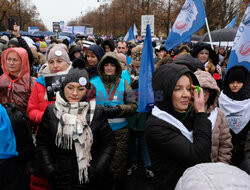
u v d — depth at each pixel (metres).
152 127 1.55
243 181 0.73
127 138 2.82
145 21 8.26
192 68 2.41
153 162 1.61
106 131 2.01
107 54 2.80
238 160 2.66
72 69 1.92
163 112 1.55
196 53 3.78
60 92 1.95
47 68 2.95
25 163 2.13
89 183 1.87
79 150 1.81
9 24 3.80
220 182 0.73
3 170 1.91
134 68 4.18
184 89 1.54
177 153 1.43
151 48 2.29
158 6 23.03
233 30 5.62
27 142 2.08
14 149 1.96
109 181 2.13
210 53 3.72
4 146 1.90
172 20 21.62
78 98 1.91
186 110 1.63
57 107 1.87
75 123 1.78
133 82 3.60
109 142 2.03
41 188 2.03
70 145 1.79
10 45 5.01
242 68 2.76
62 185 1.85
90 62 3.18
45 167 1.87
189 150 1.41
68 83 1.87
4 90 2.85
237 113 2.67
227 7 15.10
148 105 2.30
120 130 2.76
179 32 4.27
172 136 1.47
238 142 2.69
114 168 2.71
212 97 1.96
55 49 2.83
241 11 15.70
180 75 1.48
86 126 1.86
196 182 0.78
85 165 1.81
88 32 25.47
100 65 2.82
